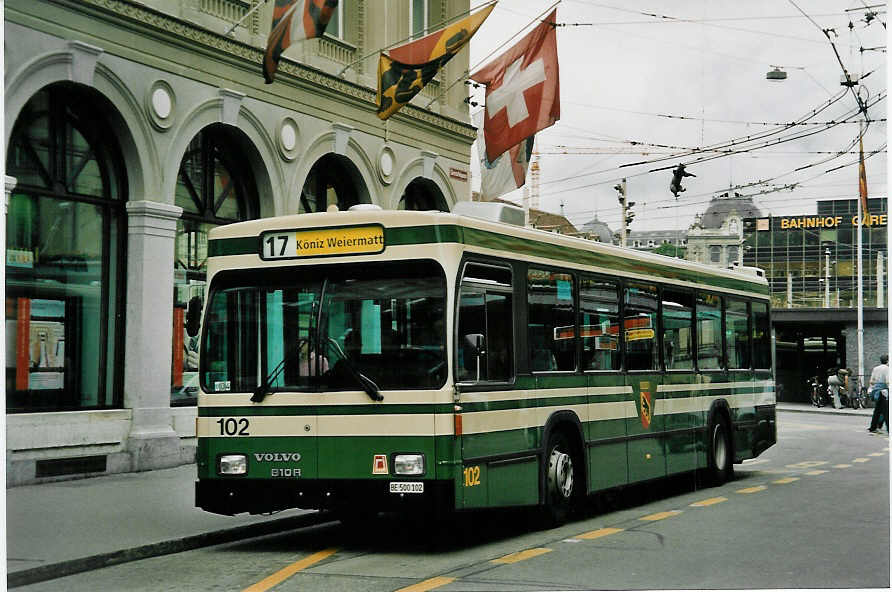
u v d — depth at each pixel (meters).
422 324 9.64
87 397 15.87
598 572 8.77
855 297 86.94
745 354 17.42
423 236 9.74
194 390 17.73
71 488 14.30
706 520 12.05
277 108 19.39
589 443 12.07
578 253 12.14
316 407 9.83
